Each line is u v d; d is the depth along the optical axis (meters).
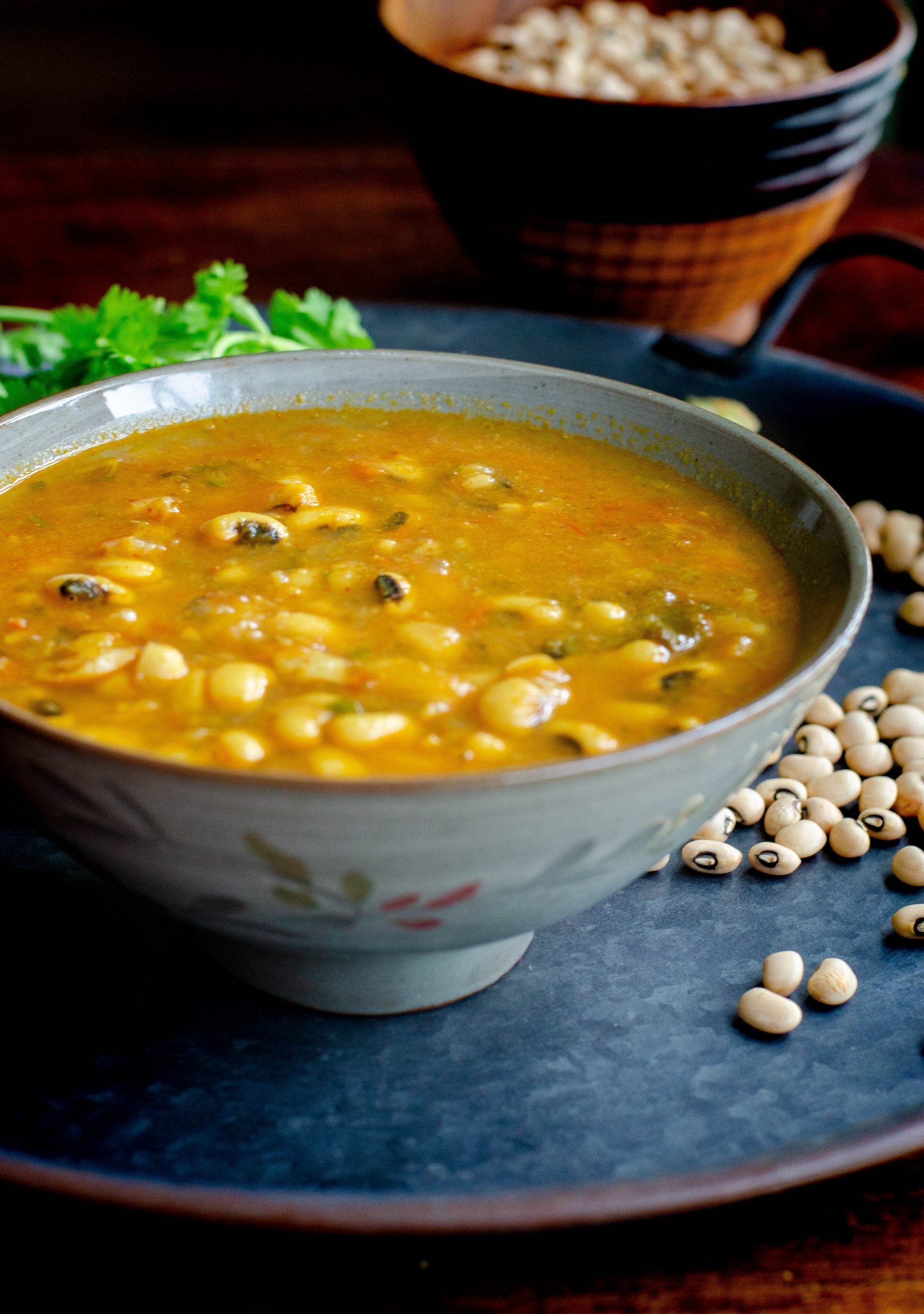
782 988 0.36
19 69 1.49
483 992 0.36
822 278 0.66
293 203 0.70
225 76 1.51
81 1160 0.33
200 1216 0.31
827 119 0.54
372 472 0.40
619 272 0.56
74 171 0.71
